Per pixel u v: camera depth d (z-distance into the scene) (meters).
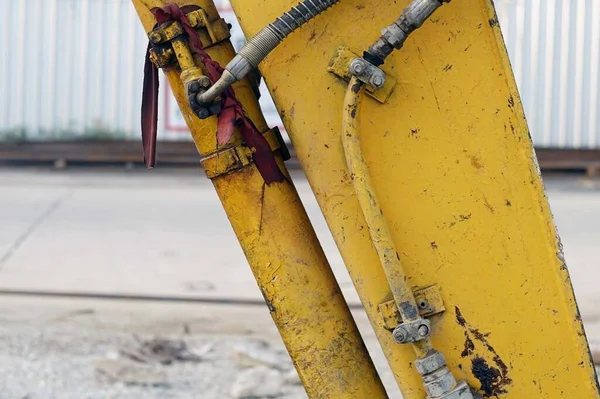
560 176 9.35
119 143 9.76
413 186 1.81
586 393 1.82
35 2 9.68
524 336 1.82
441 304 1.81
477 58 1.81
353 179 1.79
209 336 5.19
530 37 9.12
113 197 8.59
